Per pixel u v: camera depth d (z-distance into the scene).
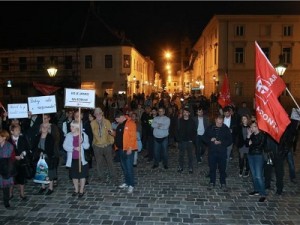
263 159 8.15
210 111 30.28
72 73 40.69
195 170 10.88
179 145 10.57
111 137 9.38
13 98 41.44
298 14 40.53
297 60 40.56
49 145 8.27
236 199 7.97
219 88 41.00
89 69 40.72
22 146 7.92
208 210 7.25
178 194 8.33
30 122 10.80
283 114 7.27
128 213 7.07
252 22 40.56
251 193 8.27
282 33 40.56
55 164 8.39
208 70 50.03
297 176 10.09
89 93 8.28
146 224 6.52
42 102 9.60
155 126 11.02
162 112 11.06
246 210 7.26
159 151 11.10
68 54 40.69
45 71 40.72
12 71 41.41
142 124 13.90
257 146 7.98
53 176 8.30
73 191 8.60
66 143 8.09
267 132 7.41
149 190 8.65
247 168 9.97
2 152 7.41
